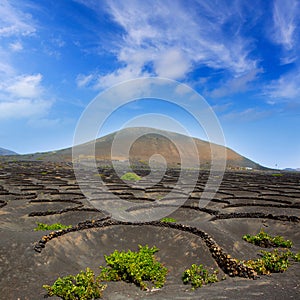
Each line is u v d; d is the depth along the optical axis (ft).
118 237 66.18
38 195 124.57
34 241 54.80
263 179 228.63
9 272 45.21
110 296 41.96
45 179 182.70
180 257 55.77
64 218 88.12
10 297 40.16
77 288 41.19
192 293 41.78
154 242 63.87
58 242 56.95
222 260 50.52
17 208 98.53
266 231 76.79
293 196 130.72
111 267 50.85
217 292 41.09
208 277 46.60
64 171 255.91
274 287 41.60
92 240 62.85
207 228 66.90
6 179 179.32
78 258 55.31
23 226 79.46
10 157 533.55
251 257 55.83
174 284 46.68
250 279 45.70
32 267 47.67
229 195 133.80
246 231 76.48
